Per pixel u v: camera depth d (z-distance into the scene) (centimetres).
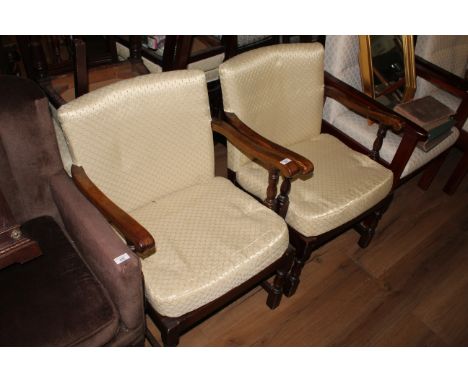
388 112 187
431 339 185
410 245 229
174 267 136
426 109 209
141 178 157
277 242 149
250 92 171
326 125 224
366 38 202
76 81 184
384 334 185
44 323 116
